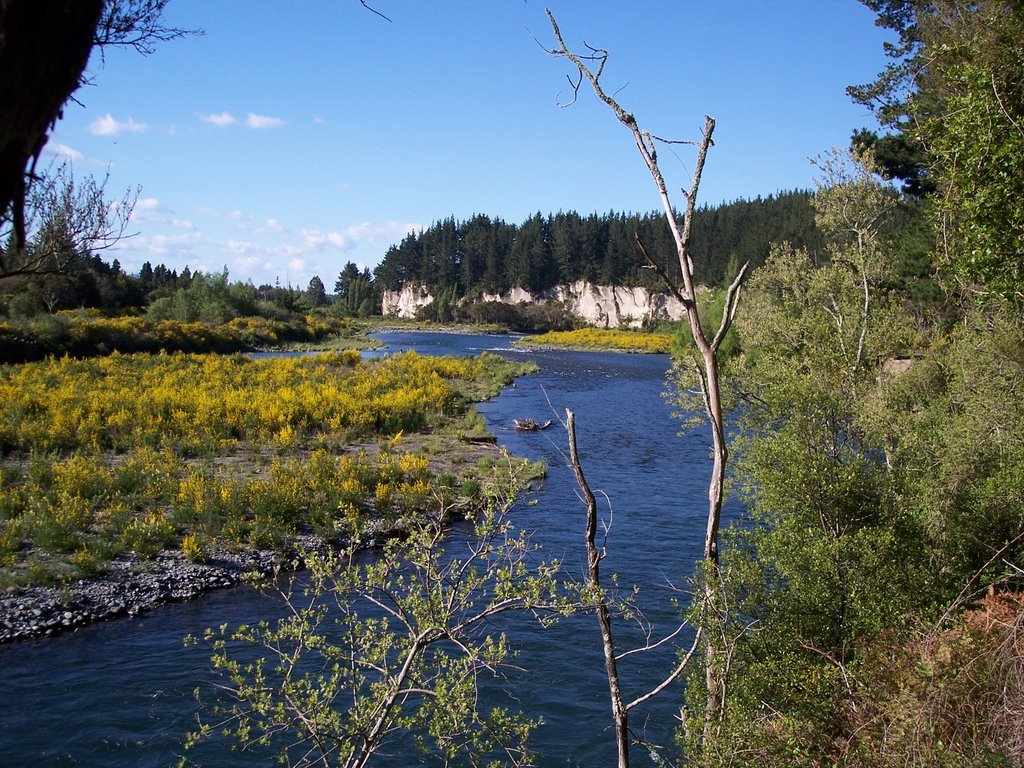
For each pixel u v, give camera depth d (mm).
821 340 16188
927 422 12820
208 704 9406
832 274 17156
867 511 9516
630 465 24688
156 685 9883
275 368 42500
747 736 6602
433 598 5375
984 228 8500
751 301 18625
